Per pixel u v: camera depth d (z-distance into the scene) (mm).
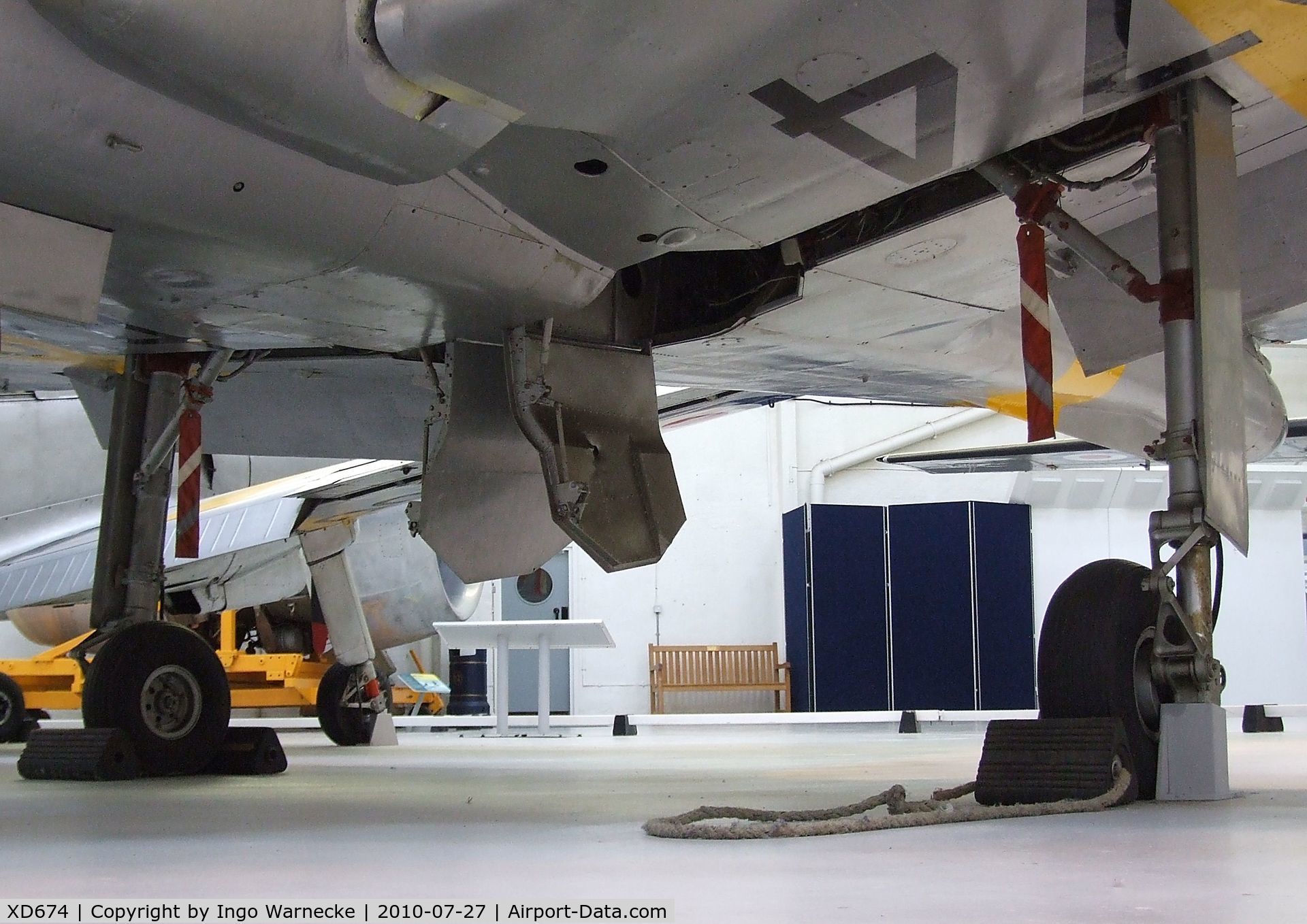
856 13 2986
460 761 6652
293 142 3357
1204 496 3389
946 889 1966
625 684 17797
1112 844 2521
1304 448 9195
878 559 16656
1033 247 3875
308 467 9383
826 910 1776
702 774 5332
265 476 9281
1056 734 3297
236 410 6648
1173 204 3586
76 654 5461
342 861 2377
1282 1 3123
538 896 1917
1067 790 3221
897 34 3078
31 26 3027
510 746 8805
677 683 17500
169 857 2480
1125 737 3283
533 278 4289
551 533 5539
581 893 1950
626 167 3730
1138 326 4863
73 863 2410
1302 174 4254
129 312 4598
